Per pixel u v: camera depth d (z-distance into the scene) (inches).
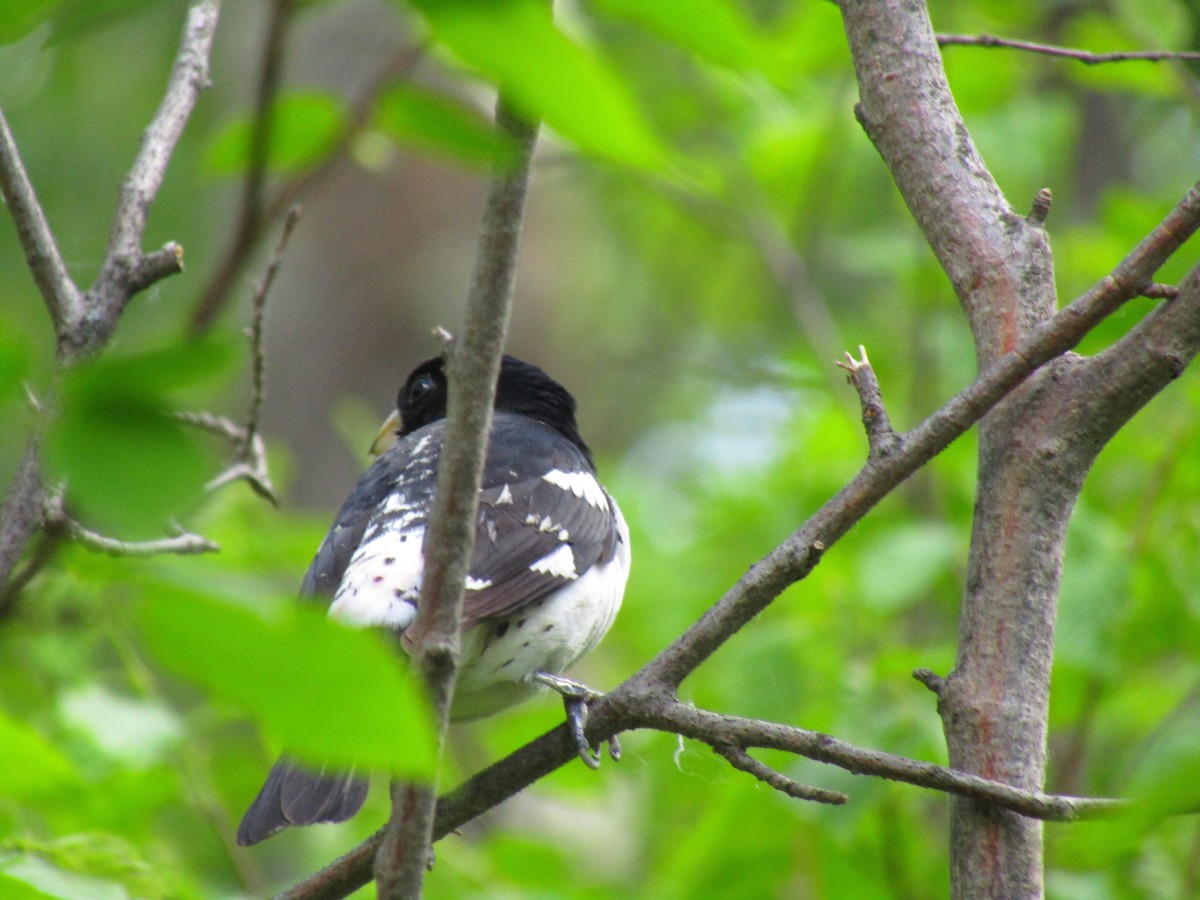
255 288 263.4
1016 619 186.2
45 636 312.2
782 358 506.9
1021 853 175.2
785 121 481.1
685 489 552.4
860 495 192.9
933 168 211.0
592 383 709.3
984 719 183.0
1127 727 376.5
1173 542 369.7
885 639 391.5
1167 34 401.7
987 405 187.2
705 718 197.2
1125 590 325.4
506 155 128.7
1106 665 320.5
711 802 374.0
